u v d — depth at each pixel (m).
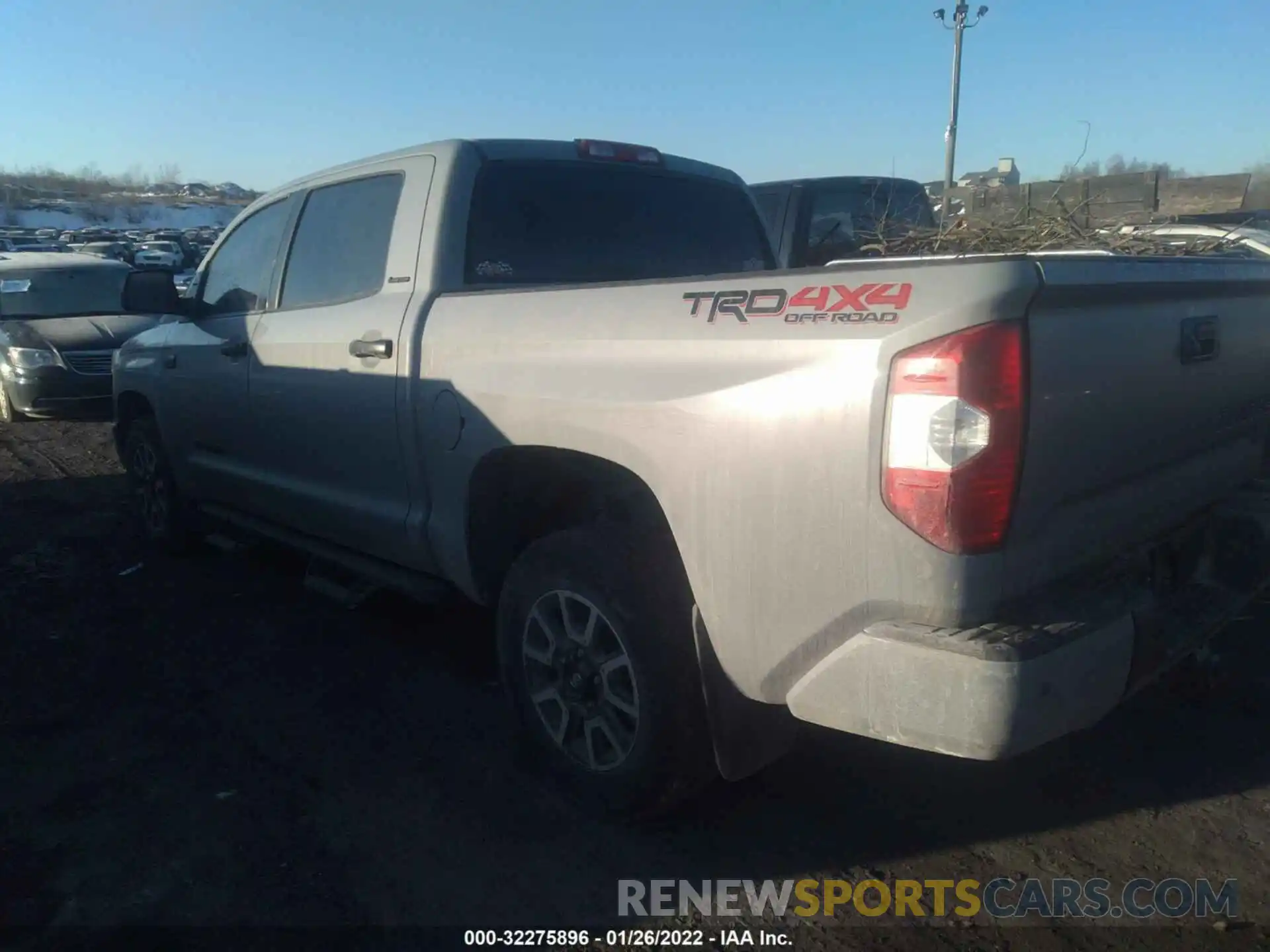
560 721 3.50
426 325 3.89
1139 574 2.90
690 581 2.95
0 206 78.12
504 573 3.93
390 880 3.13
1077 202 7.73
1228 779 3.55
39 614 5.42
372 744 3.96
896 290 2.51
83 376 11.09
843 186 9.13
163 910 3.00
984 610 2.47
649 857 3.22
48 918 2.97
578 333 3.29
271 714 4.22
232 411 5.24
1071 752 3.75
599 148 4.52
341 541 4.69
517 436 3.45
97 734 4.08
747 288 2.84
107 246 37.34
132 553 6.52
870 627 2.57
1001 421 2.39
